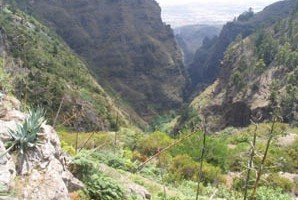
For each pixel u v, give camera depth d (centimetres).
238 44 17275
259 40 16038
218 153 3014
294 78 10694
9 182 863
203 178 2512
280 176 2703
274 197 2066
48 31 19475
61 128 3750
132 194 1319
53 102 9900
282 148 3925
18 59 11388
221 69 17188
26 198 859
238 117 12738
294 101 9300
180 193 1794
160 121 19038
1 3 17288
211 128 13812
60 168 1041
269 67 13162
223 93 15512
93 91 15838
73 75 15262
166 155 2823
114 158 1927
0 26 12406
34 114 1064
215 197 2067
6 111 1170
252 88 12700
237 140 4525
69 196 980
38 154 1004
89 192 1134
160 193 1603
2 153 900
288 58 12444
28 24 17412
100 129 11531
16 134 991
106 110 13925
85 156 1317
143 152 3228
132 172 1992
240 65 14775
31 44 14562
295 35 14012
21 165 946
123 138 3575
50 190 918
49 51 16025
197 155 2991
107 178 1240
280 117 956
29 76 10062
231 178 2761
